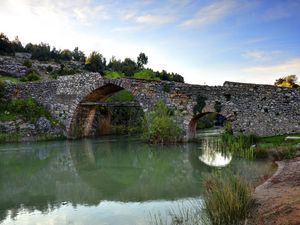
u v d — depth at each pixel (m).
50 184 16.52
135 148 28.41
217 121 62.75
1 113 36.78
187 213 10.34
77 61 96.19
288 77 55.97
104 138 37.72
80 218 11.15
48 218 11.28
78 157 24.80
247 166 17.84
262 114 27.22
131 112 48.59
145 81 31.80
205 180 12.59
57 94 38.16
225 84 28.52
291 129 26.48
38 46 95.38
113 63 91.38
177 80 81.62
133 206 12.23
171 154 24.52
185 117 29.84
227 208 8.96
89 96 36.88
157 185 15.44
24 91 39.81
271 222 8.49
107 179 17.42
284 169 15.54
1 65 63.25
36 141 35.00
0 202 13.45
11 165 21.92
